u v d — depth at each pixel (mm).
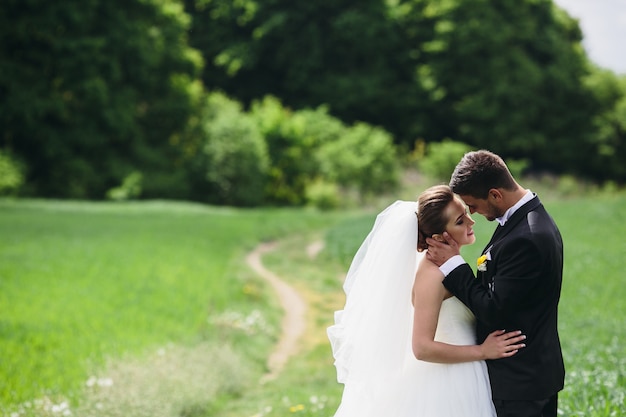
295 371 10211
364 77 55625
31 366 8844
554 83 54219
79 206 32531
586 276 14070
